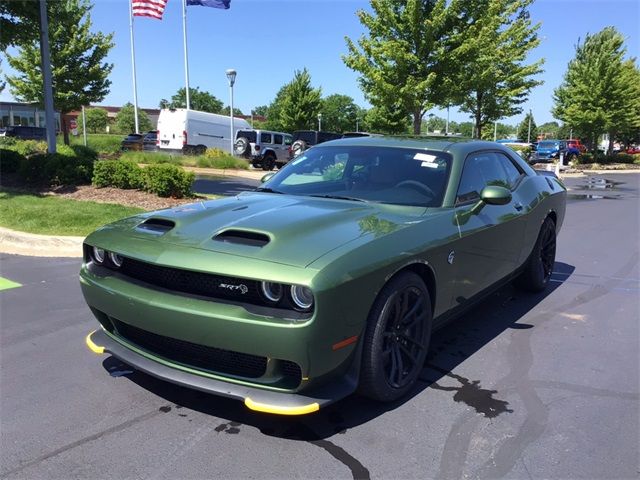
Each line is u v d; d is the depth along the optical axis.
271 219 3.19
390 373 3.16
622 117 34.66
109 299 3.12
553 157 37.09
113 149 33.06
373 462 2.68
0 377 3.59
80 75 25.58
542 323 4.80
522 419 3.12
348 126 90.81
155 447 2.79
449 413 3.18
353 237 2.98
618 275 6.60
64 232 7.86
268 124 70.62
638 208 13.48
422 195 3.85
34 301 5.20
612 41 33.50
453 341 4.34
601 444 2.87
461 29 16.41
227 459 2.70
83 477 2.55
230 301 2.75
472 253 3.86
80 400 3.28
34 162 12.19
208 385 2.80
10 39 12.98
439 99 16.72
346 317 2.71
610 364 3.93
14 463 2.65
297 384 2.72
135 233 3.28
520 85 22.69
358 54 17.02
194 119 28.36
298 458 2.71
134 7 23.75
